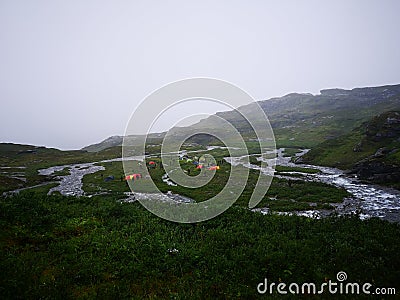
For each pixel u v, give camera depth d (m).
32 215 13.16
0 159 87.31
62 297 7.73
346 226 14.72
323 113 169.25
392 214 24.64
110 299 7.94
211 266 10.06
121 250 10.77
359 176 44.25
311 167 56.91
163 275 9.52
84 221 13.70
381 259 10.52
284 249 11.15
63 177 53.47
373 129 61.97
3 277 7.92
